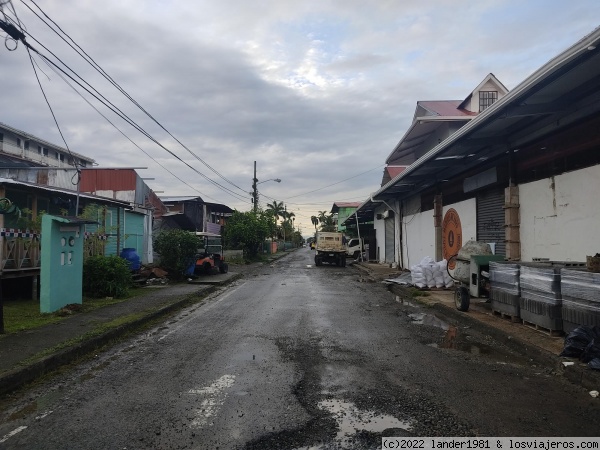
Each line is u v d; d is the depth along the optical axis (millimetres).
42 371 5910
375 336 8031
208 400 4801
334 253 30547
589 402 4719
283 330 8562
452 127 20750
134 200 22922
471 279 10242
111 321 8898
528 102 8531
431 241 19391
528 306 8086
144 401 4809
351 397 4855
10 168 20531
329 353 6789
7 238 11516
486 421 4215
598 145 8547
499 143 11469
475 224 14461
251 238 35125
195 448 3695
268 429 4051
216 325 9250
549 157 10102
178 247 18203
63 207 14445
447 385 5266
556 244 9867
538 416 4336
